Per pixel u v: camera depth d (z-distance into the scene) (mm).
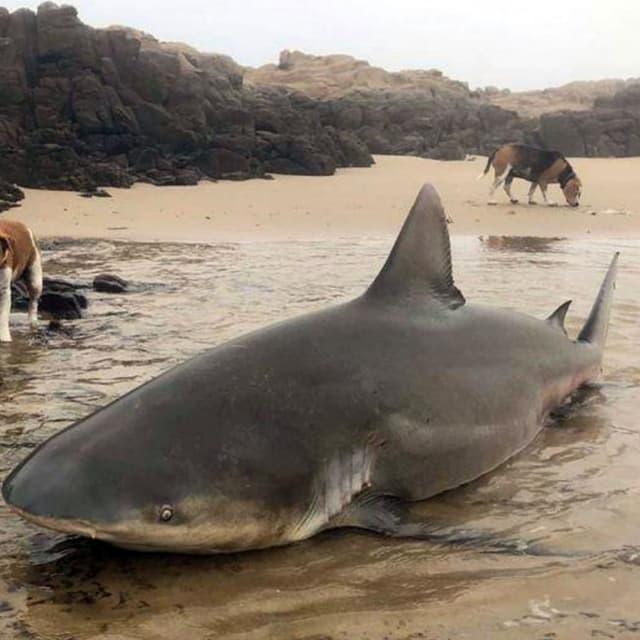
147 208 20938
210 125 30797
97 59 28891
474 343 4621
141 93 29688
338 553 3592
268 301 9289
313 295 9625
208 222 18703
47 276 10844
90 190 23531
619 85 78625
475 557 3584
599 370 5992
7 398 5723
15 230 8086
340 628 3064
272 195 24000
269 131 32812
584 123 45906
